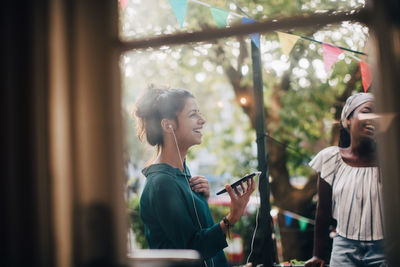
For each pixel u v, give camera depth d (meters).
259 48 2.60
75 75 1.00
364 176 2.44
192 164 6.70
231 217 2.10
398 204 0.93
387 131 0.95
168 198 2.09
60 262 0.94
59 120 0.97
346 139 2.62
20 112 0.94
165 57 5.34
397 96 0.94
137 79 5.26
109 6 1.03
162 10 5.52
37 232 0.93
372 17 0.98
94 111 0.99
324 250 2.72
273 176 5.29
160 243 2.14
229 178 6.61
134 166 4.67
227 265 2.41
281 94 5.69
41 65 0.96
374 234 2.36
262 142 2.60
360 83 4.72
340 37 4.14
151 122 2.38
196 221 2.17
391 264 0.93
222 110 7.04
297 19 1.07
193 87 6.60
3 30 0.95
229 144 6.93
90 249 0.96
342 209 2.49
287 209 5.08
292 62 5.01
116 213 0.99
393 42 0.95
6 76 0.94
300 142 5.53
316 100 5.56
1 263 0.92
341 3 4.22
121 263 0.99
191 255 1.29
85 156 0.98
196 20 5.55
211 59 5.88
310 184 5.11
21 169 0.94
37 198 0.94
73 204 0.97
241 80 5.82
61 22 0.99
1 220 0.93
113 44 1.04
